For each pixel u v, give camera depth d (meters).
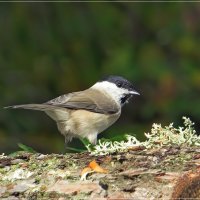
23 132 14.58
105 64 15.60
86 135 9.84
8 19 15.74
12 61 15.58
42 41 15.79
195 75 15.03
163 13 16.28
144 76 15.02
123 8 16.44
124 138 7.34
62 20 15.99
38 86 15.45
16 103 15.05
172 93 14.78
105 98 10.14
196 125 14.47
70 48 15.84
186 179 5.80
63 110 9.62
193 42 15.86
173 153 6.43
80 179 6.13
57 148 14.40
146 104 14.72
